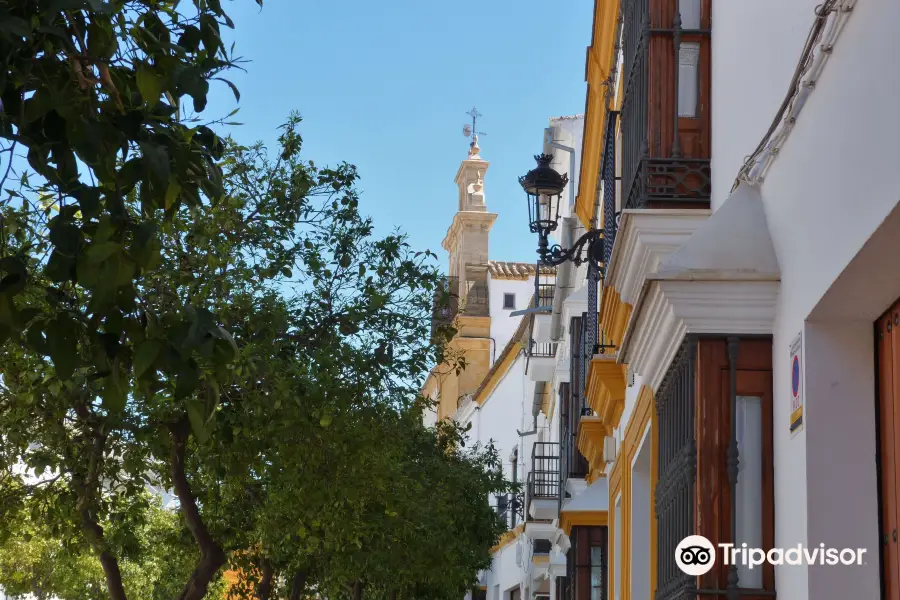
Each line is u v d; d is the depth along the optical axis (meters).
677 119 7.36
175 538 15.09
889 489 4.80
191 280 9.89
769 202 5.77
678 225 7.18
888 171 3.94
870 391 4.94
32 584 22.36
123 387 3.81
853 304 4.82
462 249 45.69
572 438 18.14
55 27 3.53
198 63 4.33
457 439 21.83
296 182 11.80
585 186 15.91
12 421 10.09
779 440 5.50
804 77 4.94
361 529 12.33
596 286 14.09
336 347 11.42
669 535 6.73
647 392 9.38
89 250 3.53
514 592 36.66
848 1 4.37
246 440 9.96
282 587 20.69
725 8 7.01
